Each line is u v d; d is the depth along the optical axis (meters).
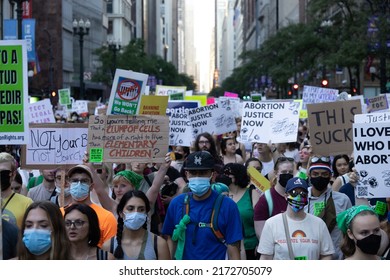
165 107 11.14
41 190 9.18
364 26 38.97
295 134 12.41
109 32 113.94
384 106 15.09
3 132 7.58
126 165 10.34
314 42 51.06
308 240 6.48
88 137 8.09
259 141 12.51
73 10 83.62
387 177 7.61
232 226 6.71
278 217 6.61
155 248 6.26
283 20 113.19
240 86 107.75
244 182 8.54
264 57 69.06
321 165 7.57
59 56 76.25
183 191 8.25
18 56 7.53
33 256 5.51
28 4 55.31
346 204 7.70
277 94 85.50
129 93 9.05
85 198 7.24
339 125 9.69
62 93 30.30
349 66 42.56
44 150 8.92
